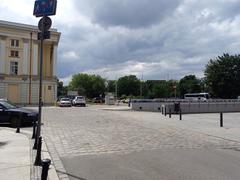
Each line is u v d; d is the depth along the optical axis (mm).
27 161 8938
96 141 13500
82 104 63344
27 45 66500
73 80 143375
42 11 9930
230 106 43875
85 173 8102
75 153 10758
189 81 128500
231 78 85375
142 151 11195
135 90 152125
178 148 11922
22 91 65938
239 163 9258
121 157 10117
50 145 12359
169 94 126312
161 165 8969
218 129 19188
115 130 17828
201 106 41531
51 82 68312
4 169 7996
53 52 69000
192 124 22484
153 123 22906
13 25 64625
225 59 86000
